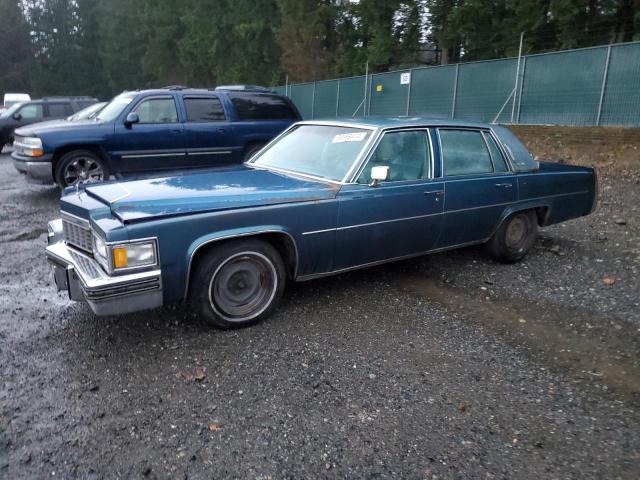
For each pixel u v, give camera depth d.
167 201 3.39
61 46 55.03
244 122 9.38
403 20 25.80
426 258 5.57
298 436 2.56
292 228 3.73
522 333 3.80
